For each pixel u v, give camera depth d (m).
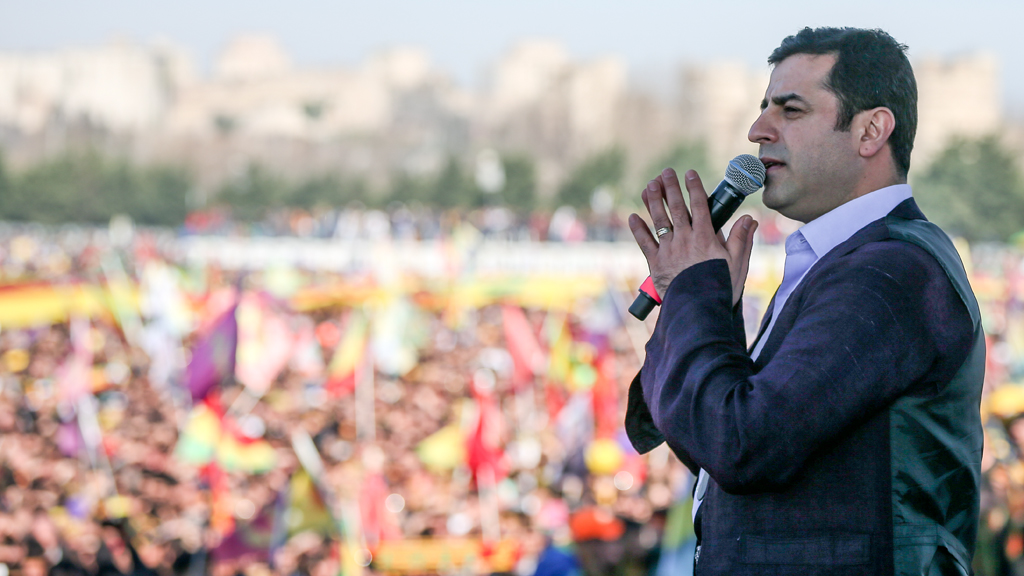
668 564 10.51
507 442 21.28
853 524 2.79
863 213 3.12
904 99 3.13
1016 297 43.03
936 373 2.84
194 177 136.75
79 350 18.83
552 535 14.39
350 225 84.06
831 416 2.69
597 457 17.38
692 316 2.96
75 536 14.56
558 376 22.56
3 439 19.91
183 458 17.23
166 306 27.05
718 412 2.76
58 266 66.19
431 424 23.83
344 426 22.45
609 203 98.62
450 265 55.66
